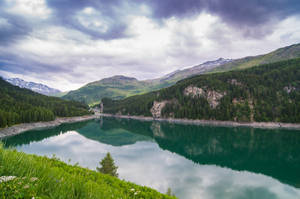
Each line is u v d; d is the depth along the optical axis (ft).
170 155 200.44
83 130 390.42
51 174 13.88
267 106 496.23
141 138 316.19
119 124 538.88
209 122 525.75
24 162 14.32
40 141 248.32
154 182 121.08
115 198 17.54
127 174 136.15
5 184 10.16
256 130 385.29
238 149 228.63
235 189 111.14
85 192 13.42
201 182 121.60
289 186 116.47
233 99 576.20
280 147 235.20
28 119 360.28
